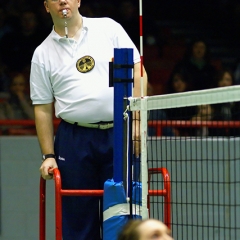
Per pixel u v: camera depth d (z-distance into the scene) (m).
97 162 13.84
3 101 26.31
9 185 23.67
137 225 8.22
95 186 13.96
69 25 13.80
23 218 23.67
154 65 31.84
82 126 13.79
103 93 13.59
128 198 12.56
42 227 13.99
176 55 32.25
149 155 21.75
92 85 13.64
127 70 12.64
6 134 24.83
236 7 35.62
